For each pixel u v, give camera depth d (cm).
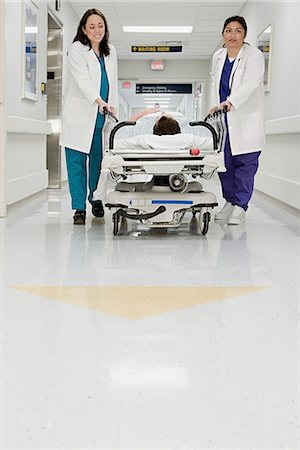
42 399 134
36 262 281
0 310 202
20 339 174
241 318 197
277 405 132
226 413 128
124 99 2077
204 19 907
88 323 189
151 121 577
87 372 149
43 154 618
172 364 156
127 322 191
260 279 253
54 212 486
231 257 300
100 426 121
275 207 553
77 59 397
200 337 178
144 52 1157
